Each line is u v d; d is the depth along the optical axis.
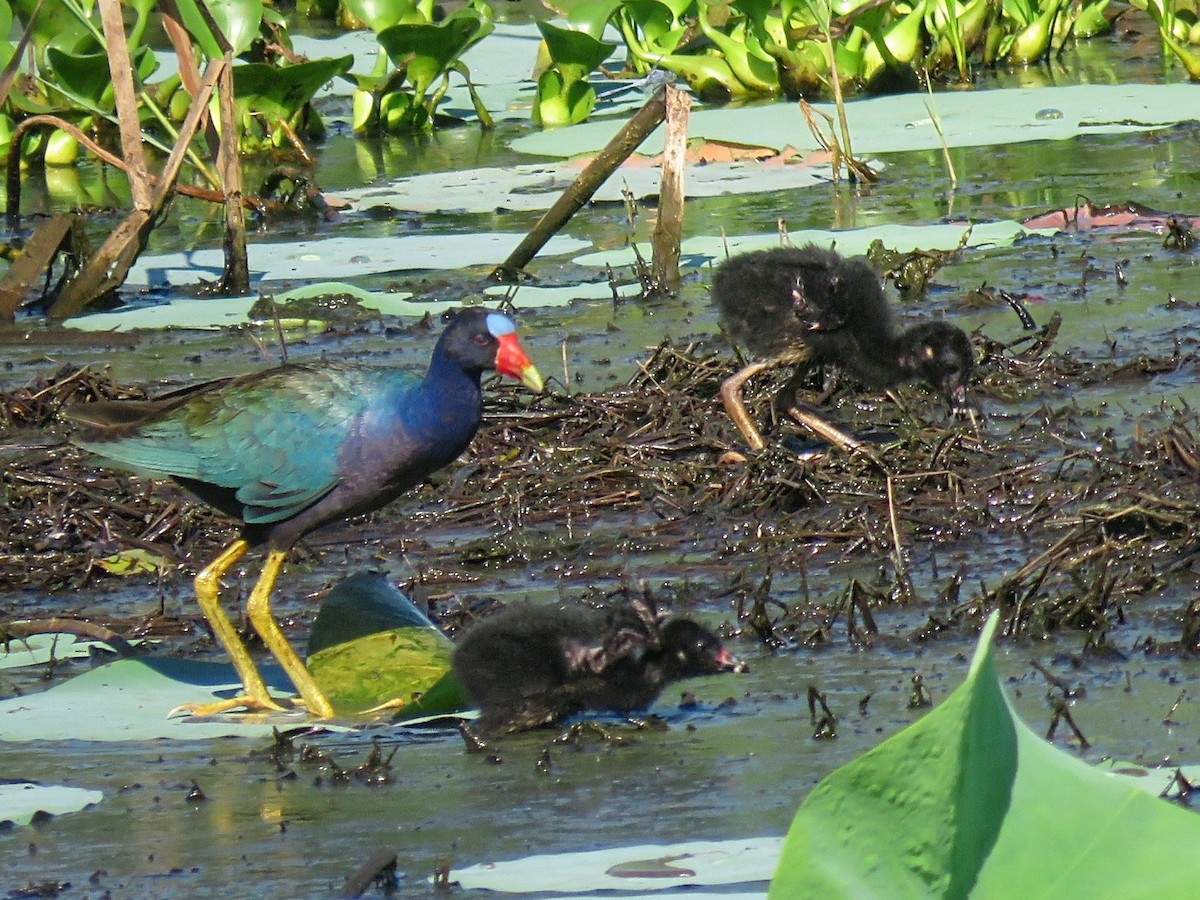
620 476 12.23
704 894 6.81
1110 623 9.59
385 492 9.73
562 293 17.02
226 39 18.14
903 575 10.18
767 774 8.08
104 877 7.45
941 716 5.08
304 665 9.60
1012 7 27.55
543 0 27.11
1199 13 28.17
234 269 17.70
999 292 16.02
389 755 8.55
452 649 9.65
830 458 12.21
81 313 17.33
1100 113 23.39
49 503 12.14
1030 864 5.23
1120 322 15.20
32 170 24.38
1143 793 5.30
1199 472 11.27
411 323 16.52
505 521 11.84
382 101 25.58
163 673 9.78
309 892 7.20
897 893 5.19
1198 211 18.41
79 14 17.84
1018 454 12.26
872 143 22.50
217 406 9.78
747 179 21.20
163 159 24.17
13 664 10.04
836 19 25.42
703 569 10.88
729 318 13.27
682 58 26.11
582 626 8.92
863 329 12.75
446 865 7.14
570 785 8.15
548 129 24.84
